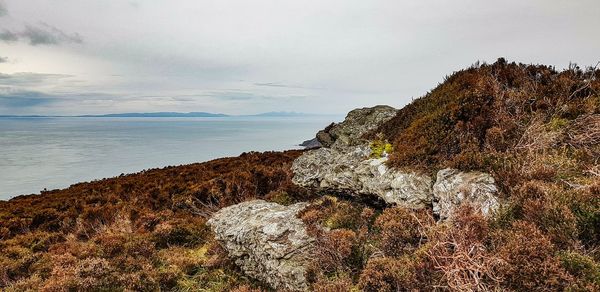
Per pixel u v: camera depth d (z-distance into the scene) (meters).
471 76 10.10
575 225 4.30
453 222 5.01
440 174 6.95
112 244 9.18
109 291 6.95
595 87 8.24
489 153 6.76
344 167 9.98
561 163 6.01
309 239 7.02
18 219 13.59
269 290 6.63
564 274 3.63
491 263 4.00
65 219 13.30
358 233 6.84
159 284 7.32
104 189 18.12
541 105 8.18
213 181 15.05
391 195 7.74
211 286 7.13
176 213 12.80
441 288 4.33
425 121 9.14
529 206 4.76
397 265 4.93
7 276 8.34
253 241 7.45
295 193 12.34
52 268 8.40
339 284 5.14
